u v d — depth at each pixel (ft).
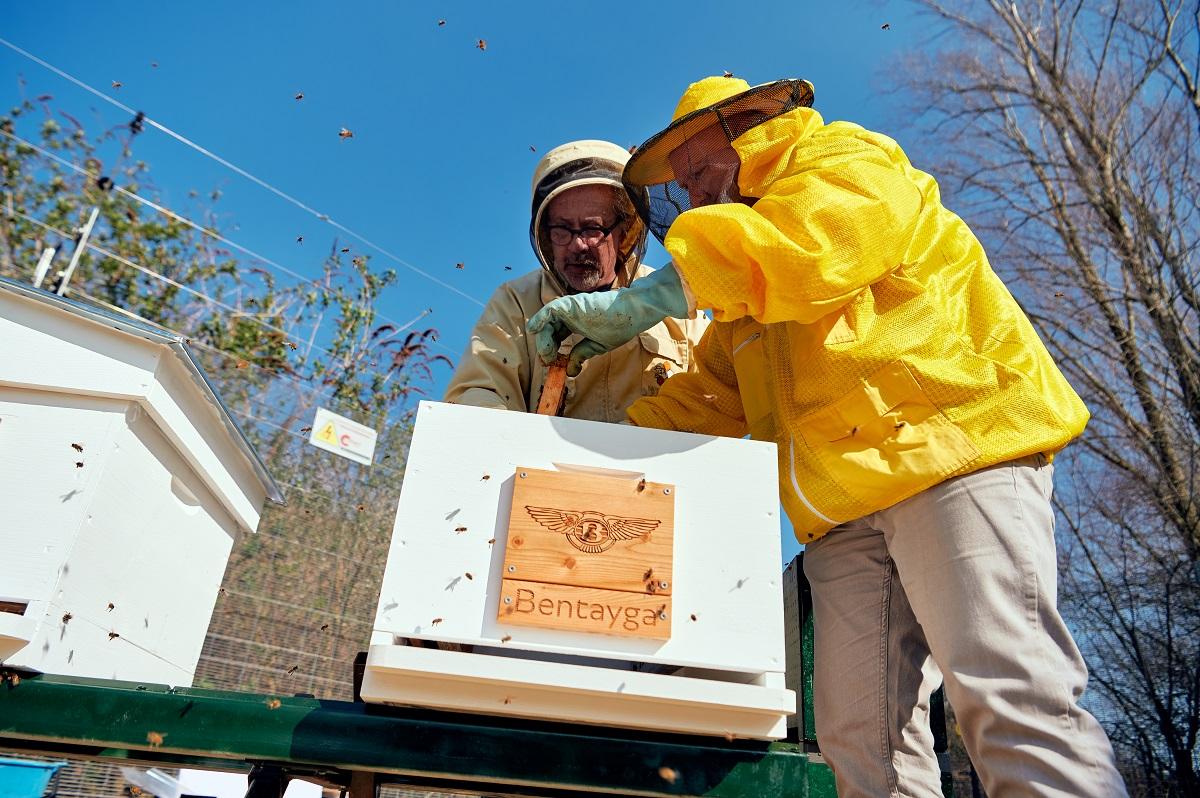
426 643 4.99
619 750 4.57
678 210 6.28
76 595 5.93
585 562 4.28
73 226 25.96
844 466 4.88
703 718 4.27
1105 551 26.25
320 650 15.37
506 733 4.58
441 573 4.26
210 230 28.35
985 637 4.31
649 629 4.21
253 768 5.00
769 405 5.80
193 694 4.77
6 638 5.26
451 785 5.40
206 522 8.14
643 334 7.58
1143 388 27.96
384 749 4.55
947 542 4.55
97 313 6.34
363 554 16.55
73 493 6.02
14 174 25.70
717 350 6.70
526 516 4.33
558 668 4.09
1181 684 22.50
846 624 5.37
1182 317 28.81
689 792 4.52
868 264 4.83
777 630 4.36
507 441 4.55
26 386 6.20
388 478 17.52
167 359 6.73
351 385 28.12
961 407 4.75
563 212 7.08
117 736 4.66
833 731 5.38
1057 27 34.53
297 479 16.07
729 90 6.00
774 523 4.56
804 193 4.88
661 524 4.42
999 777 4.16
